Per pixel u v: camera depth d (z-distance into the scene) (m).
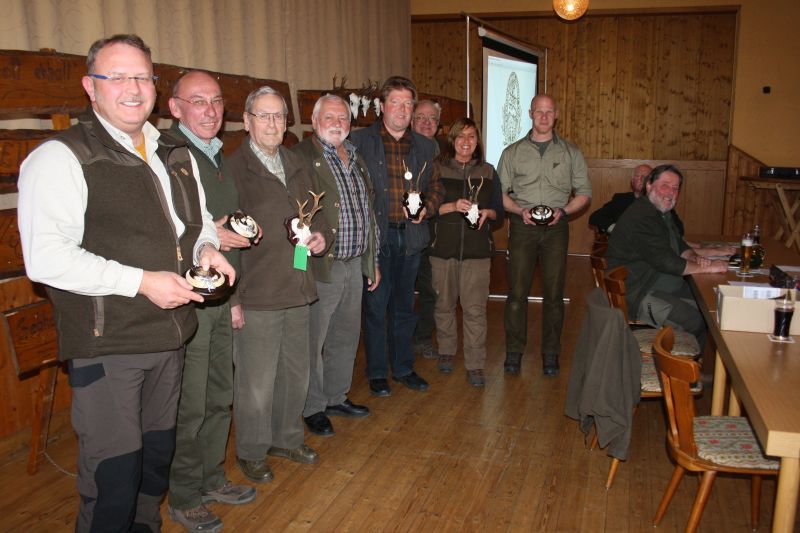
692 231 8.13
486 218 3.70
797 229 7.15
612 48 8.12
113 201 1.70
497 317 5.39
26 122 2.92
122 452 1.80
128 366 1.79
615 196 5.34
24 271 2.67
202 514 2.42
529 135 4.07
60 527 2.44
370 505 2.59
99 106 1.71
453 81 8.56
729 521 2.52
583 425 3.03
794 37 7.36
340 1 5.80
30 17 2.85
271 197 2.55
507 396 3.71
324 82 5.56
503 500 2.64
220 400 2.49
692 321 3.55
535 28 8.29
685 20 7.89
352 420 3.38
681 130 8.09
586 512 2.57
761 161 7.65
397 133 3.45
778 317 2.36
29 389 3.07
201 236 1.99
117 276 1.65
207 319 2.27
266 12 4.64
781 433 1.64
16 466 2.89
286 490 2.70
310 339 3.11
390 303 3.72
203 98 2.32
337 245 3.02
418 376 3.87
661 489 2.75
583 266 7.65
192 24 3.87
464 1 7.88
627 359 2.63
